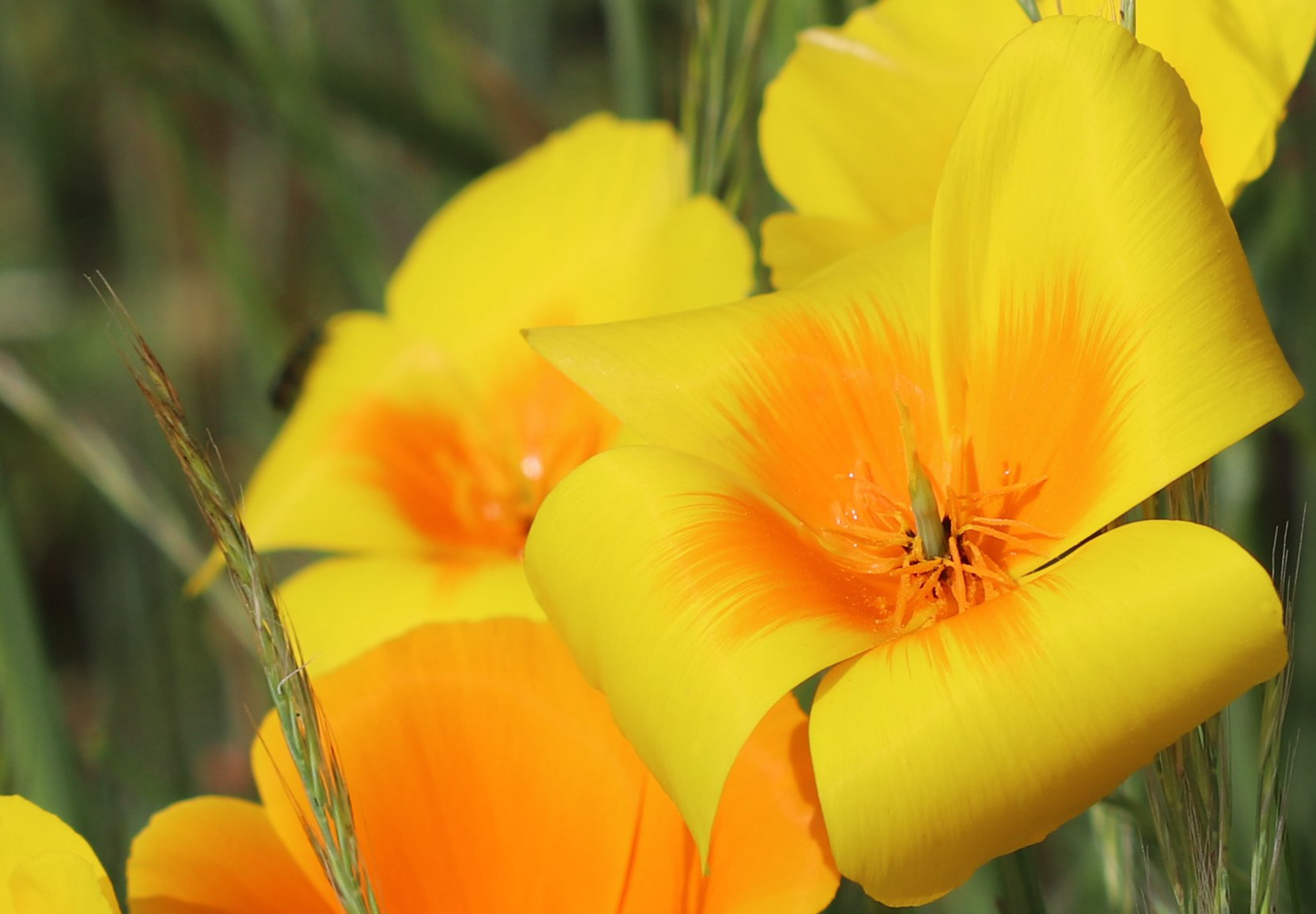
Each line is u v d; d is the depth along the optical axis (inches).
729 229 14.4
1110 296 12.4
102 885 12.1
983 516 12.8
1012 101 12.6
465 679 13.1
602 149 15.3
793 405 13.0
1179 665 11.8
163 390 11.9
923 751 11.9
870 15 14.7
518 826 13.0
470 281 15.4
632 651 12.3
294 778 12.9
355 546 15.0
